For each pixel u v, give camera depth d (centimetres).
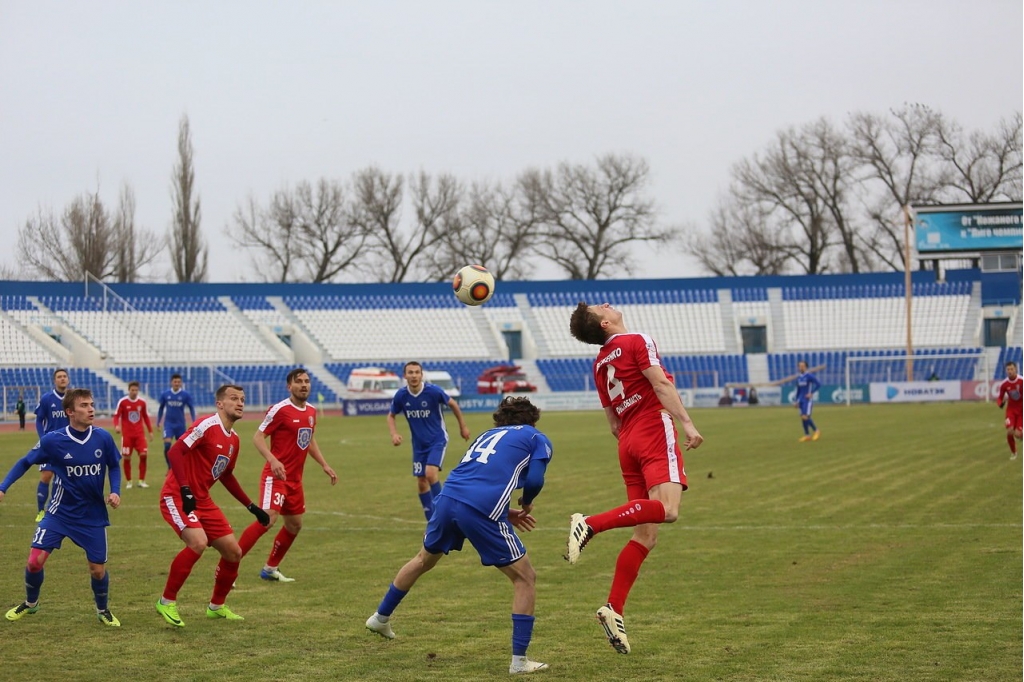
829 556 1243
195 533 945
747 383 6531
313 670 784
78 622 962
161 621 966
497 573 1186
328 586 1140
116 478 972
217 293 7081
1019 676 728
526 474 812
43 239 7775
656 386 802
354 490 2141
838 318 7181
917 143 7731
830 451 2759
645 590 1073
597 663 794
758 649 820
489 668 787
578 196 8700
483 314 7381
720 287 7531
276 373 6569
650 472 802
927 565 1166
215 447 971
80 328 6431
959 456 2495
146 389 5891
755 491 1934
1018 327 6631
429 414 1639
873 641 836
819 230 8075
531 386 6366
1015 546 1271
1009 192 7562
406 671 781
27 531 1595
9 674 777
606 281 7600
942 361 6569
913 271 7419
